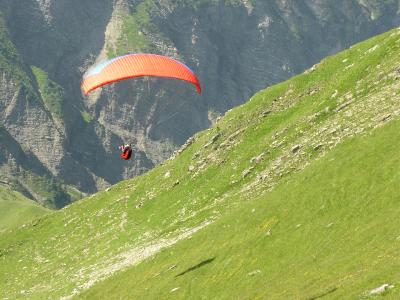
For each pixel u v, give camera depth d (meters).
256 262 182.75
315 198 195.62
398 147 193.88
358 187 186.12
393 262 129.62
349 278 134.00
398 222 154.50
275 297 148.88
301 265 163.88
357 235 162.00
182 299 187.50
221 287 181.00
